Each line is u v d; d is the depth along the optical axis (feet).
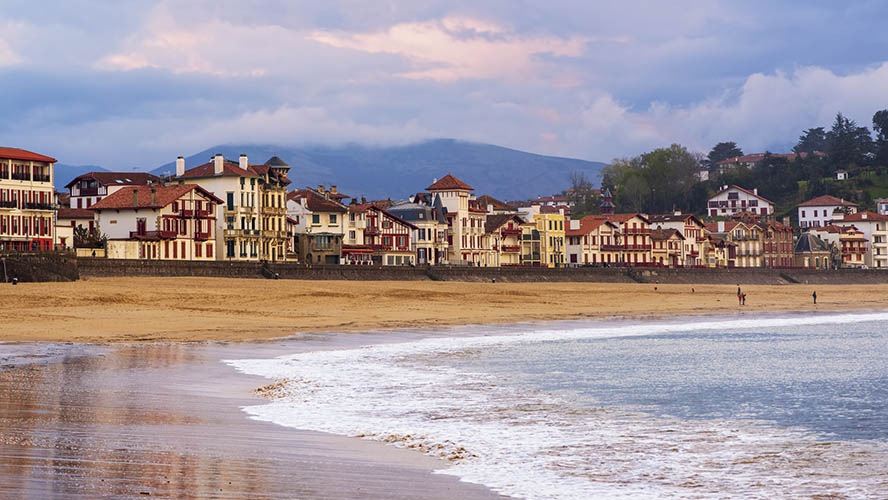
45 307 265.13
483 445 94.02
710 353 207.51
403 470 80.64
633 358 193.47
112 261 353.51
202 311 282.15
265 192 490.90
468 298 372.58
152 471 74.18
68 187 529.86
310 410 114.42
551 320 311.06
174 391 126.21
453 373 158.92
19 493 64.13
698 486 77.56
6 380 130.72
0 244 362.74
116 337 207.82
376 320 282.77
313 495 68.95
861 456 91.20
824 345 231.09
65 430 91.50
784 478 80.84
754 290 518.37
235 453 84.12
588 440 98.27
